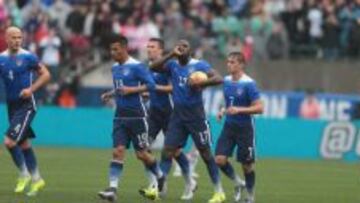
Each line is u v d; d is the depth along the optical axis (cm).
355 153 7500
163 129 4609
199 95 4169
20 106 4200
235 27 8762
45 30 8375
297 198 4600
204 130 4172
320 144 7600
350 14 8844
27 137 4272
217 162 4166
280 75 8669
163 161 4234
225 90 4147
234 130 4128
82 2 8956
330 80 8700
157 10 8794
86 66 8438
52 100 8250
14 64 4159
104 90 8369
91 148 7600
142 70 4091
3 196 4181
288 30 8856
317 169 6419
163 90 4488
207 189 4869
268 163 6806
